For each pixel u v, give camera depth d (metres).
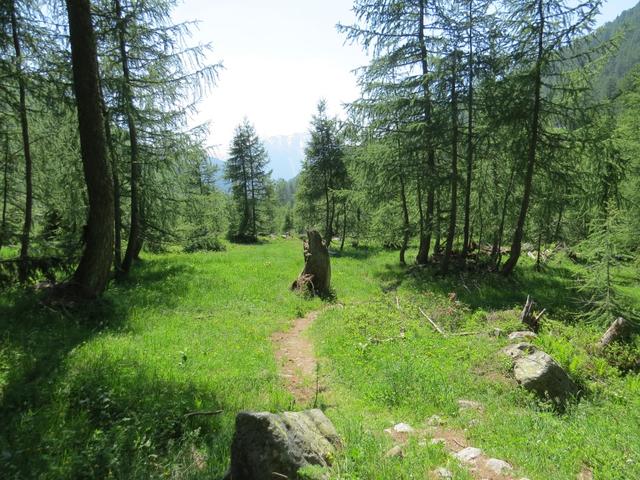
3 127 13.74
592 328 12.20
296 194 42.16
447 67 17.58
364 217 37.94
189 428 5.26
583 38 15.35
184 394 6.17
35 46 12.62
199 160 18.44
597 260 13.88
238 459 3.86
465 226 19.67
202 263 21.56
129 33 14.75
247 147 48.59
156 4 15.59
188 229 22.58
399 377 7.39
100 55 14.37
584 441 5.39
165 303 12.23
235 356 8.48
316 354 9.48
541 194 19.25
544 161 17.53
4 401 5.37
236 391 6.71
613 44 14.94
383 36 19.06
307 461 3.92
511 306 14.57
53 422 4.93
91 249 10.41
